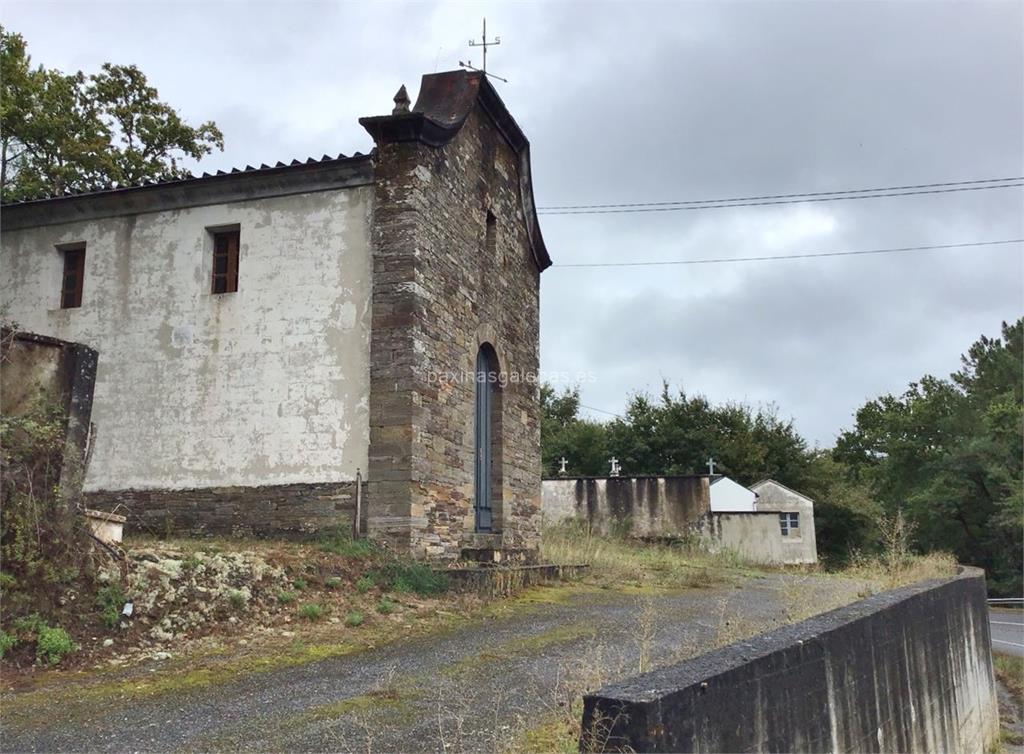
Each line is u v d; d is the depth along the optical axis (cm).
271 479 1226
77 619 722
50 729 516
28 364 769
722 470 4122
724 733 304
